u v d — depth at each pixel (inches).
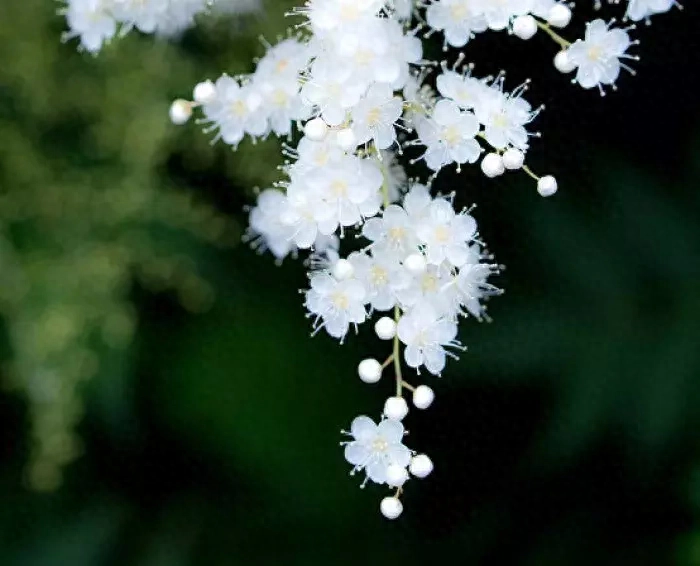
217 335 16.9
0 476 17.5
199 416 17.0
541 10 13.1
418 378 16.5
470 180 15.3
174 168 16.2
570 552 17.1
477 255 13.5
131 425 17.1
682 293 16.0
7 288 16.0
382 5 13.0
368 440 13.0
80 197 16.1
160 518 17.5
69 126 16.2
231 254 16.6
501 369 16.1
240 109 13.6
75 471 17.5
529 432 17.0
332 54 13.0
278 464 17.0
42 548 17.1
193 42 15.4
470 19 13.2
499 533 17.3
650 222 16.0
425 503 17.3
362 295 13.1
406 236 13.1
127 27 13.9
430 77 14.7
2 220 16.1
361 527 17.3
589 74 13.2
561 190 16.0
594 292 16.1
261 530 17.4
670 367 15.9
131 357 16.6
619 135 16.0
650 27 15.3
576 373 16.0
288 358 16.8
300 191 13.1
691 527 17.0
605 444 17.0
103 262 16.0
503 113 13.1
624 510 17.2
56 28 15.8
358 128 13.0
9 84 15.9
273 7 14.9
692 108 15.9
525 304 16.1
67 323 15.9
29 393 16.2
